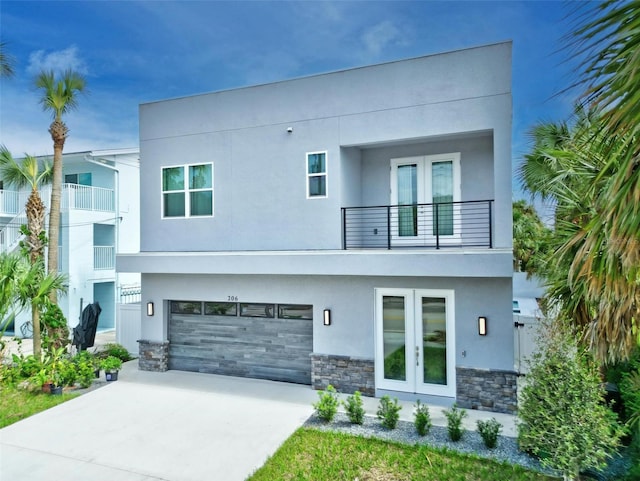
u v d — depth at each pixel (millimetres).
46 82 12961
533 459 6574
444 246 10180
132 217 21391
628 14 2193
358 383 9867
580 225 5660
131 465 6758
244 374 11461
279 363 11086
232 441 7523
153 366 12070
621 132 2363
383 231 10734
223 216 11359
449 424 7422
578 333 6086
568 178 6988
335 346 10125
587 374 5969
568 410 5840
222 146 11398
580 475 6027
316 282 10359
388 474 6285
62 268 18375
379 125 9789
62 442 7566
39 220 13430
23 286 11500
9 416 8734
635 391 6266
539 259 8188
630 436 6887
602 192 2961
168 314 12273
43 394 10023
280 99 10758
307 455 6906
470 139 9961
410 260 8945
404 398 9484
